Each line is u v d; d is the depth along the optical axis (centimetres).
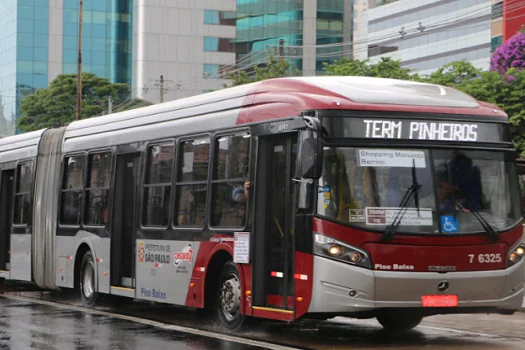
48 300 2128
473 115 1330
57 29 12356
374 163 1272
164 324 1594
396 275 1250
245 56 12056
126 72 12550
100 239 1897
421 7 12512
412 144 1289
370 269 1247
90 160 1988
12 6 12438
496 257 1299
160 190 1688
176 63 11919
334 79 1387
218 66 12038
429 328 1546
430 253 1266
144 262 1722
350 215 1255
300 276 1285
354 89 1320
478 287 1286
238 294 1462
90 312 1817
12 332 1479
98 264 1905
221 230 1479
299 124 1280
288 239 1338
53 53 12338
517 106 4791
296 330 1507
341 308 1248
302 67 12012
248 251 1401
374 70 6088
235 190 1453
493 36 11156
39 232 2197
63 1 12375
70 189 2067
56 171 2142
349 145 1269
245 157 1434
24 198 2306
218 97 1547
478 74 5238
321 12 12062
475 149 1320
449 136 1309
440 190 1286
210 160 1530
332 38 12094
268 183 1399
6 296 2242
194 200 1573
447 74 5328
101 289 1886
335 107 1273
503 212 1320
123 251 1839
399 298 1255
